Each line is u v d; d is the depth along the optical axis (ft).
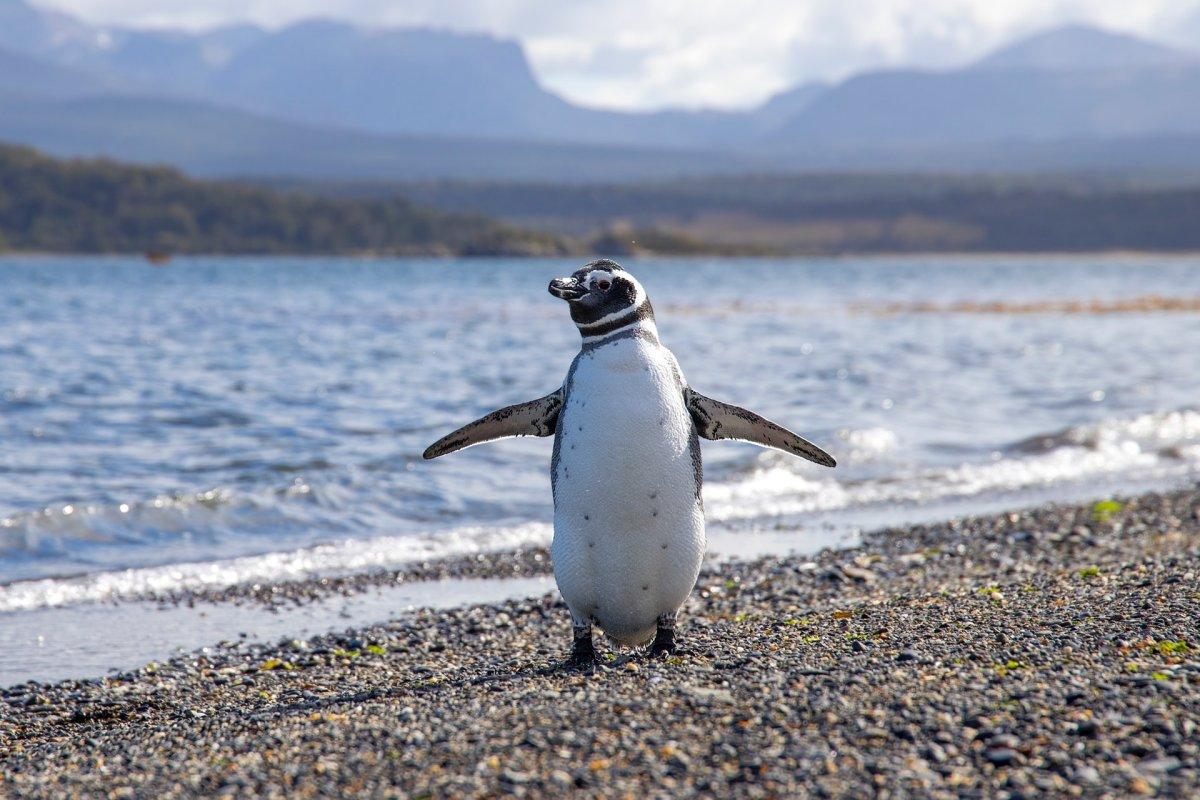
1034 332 162.71
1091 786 18.06
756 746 19.89
